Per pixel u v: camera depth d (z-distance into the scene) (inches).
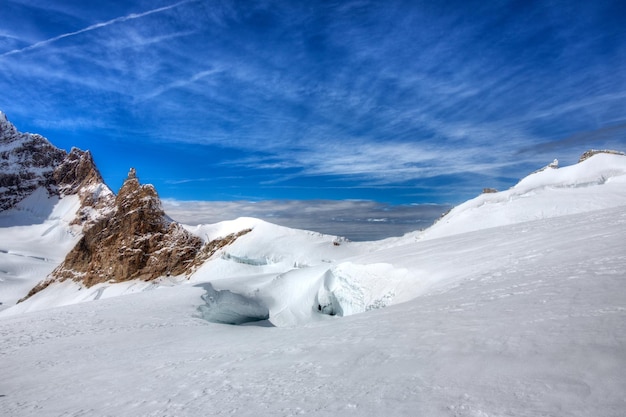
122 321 1413.6
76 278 5964.6
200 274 4291.3
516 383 200.8
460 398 201.8
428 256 1080.8
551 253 585.3
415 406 205.9
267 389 317.4
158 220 6127.0
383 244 4131.4
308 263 3713.1
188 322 1397.6
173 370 529.7
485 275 609.3
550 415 162.4
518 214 2385.6
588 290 330.3
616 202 2119.8
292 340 578.2
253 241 4468.5
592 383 178.9
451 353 277.0
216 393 345.4
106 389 481.1
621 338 215.9
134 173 7436.0
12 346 1055.0
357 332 478.9
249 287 2329.0
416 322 423.8
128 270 5521.7
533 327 277.4
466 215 2773.1
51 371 723.4
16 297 6461.6
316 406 246.5
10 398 520.1
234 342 765.3
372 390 249.3
